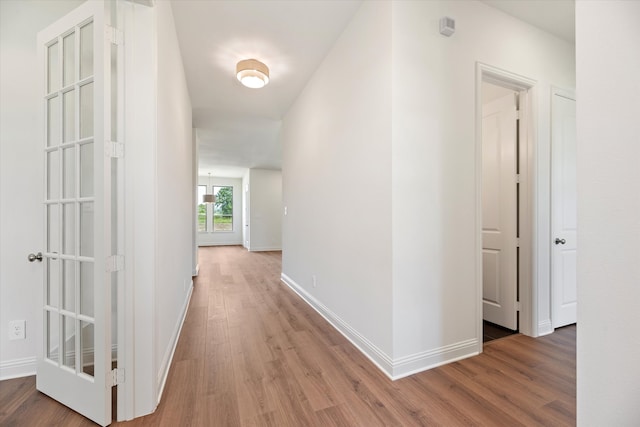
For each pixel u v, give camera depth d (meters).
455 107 2.04
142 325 1.49
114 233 1.49
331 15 2.28
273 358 2.07
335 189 2.63
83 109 1.54
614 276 0.67
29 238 1.85
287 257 4.43
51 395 1.59
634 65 0.64
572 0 2.14
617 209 0.67
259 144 6.17
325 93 2.86
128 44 1.48
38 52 1.65
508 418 1.43
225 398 1.60
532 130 2.41
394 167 1.82
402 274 1.84
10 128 1.83
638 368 0.64
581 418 0.73
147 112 1.51
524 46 2.36
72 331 1.57
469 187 2.09
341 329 2.52
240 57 2.87
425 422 1.40
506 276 2.57
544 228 2.46
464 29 2.08
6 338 1.80
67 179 1.59
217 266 6.15
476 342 2.11
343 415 1.46
